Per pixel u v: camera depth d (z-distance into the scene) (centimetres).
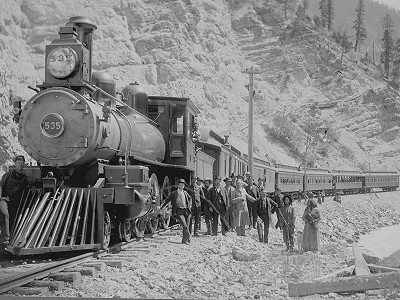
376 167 7512
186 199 1340
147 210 1132
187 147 1566
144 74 6694
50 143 1027
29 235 903
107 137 1071
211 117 6731
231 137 6244
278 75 9150
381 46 9444
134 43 7106
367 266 929
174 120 1567
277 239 1698
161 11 7569
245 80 8294
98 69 6481
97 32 6681
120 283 775
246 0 10350
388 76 9838
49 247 882
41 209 935
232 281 904
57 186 1008
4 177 984
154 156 1402
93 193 998
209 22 8625
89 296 679
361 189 5869
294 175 4069
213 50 8019
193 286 817
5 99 2616
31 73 5525
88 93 1102
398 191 6744
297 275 990
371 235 2534
